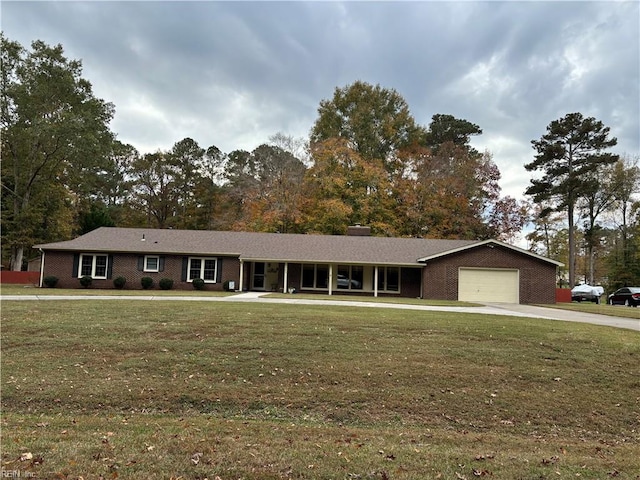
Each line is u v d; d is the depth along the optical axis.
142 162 50.91
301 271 28.36
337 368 7.96
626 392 7.44
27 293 19.70
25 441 4.56
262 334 10.02
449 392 7.12
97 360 8.16
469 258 26.02
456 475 4.08
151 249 26.80
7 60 33.75
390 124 44.75
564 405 6.86
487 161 43.34
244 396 6.78
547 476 4.17
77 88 36.00
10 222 35.06
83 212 44.31
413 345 9.50
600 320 15.23
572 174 39.12
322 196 39.56
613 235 46.72
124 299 16.78
